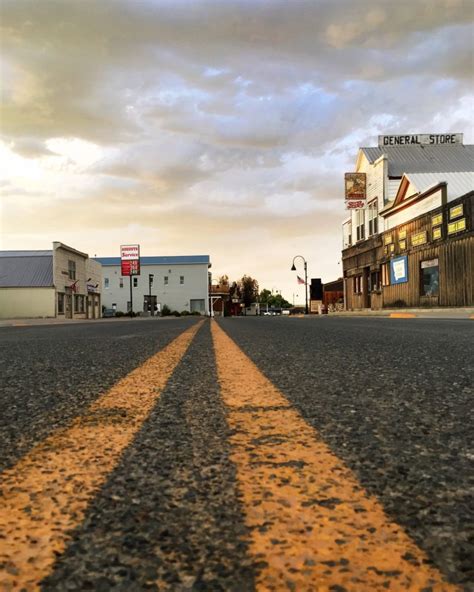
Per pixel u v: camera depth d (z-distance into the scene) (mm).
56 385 3207
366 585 799
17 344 7434
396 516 1078
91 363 4547
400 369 3688
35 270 49844
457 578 822
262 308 150875
